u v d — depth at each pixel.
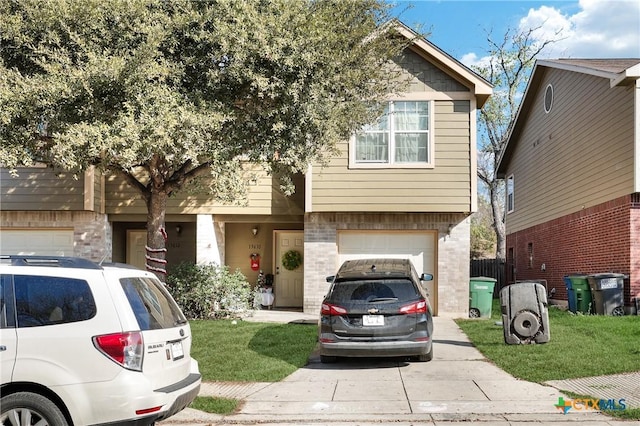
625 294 14.02
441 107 14.85
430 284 15.30
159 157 10.66
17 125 9.29
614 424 6.46
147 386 5.10
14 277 5.22
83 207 15.15
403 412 7.02
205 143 9.68
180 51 10.15
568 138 18.20
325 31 9.73
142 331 5.20
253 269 17.83
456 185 14.73
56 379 4.96
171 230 17.97
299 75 9.69
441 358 9.92
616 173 14.55
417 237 15.47
